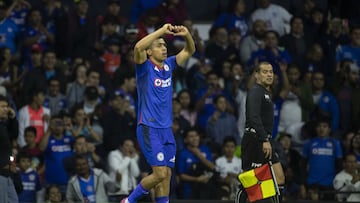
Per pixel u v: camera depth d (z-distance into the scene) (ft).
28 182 164.86
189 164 174.19
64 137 173.47
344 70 200.54
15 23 204.95
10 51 195.11
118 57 202.18
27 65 200.03
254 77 135.13
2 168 130.21
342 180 174.60
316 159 179.32
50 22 207.82
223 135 185.78
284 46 208.64
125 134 179.83
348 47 213.25
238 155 179.11
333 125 195.11
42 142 172.65
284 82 192.24
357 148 180.65
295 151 183.01
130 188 168.66
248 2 225.97
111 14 208.54
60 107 187.11
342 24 217.15
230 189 173.17
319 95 197.98
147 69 121.90
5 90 179.32
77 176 164.45
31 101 181.16
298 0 223.51
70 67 199.52
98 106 182.91
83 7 206.49
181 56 124.57
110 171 168.55
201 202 164.96
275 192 125.08
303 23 214.69
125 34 202.39
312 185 177.06
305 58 209.05
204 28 225.15
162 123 122.01
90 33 205.98
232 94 194.59
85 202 161.17
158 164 121.08
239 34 209.87
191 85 197.98
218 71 204.23
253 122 124.98
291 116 191.52
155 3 215.72
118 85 193.36
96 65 196.13
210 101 191.01
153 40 120.88
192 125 188.14
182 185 173.58
